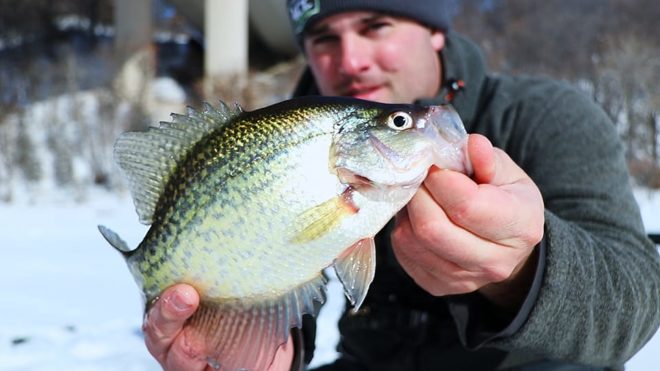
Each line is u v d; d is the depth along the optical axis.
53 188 4.39
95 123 4.77
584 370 0.66
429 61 0.76
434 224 0.42
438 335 0.69
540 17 7.88
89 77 5.77
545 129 0.67
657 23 7.61
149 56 5.55
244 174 0.46
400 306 0.71
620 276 0.53
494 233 0.42
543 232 0.47
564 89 0.71
